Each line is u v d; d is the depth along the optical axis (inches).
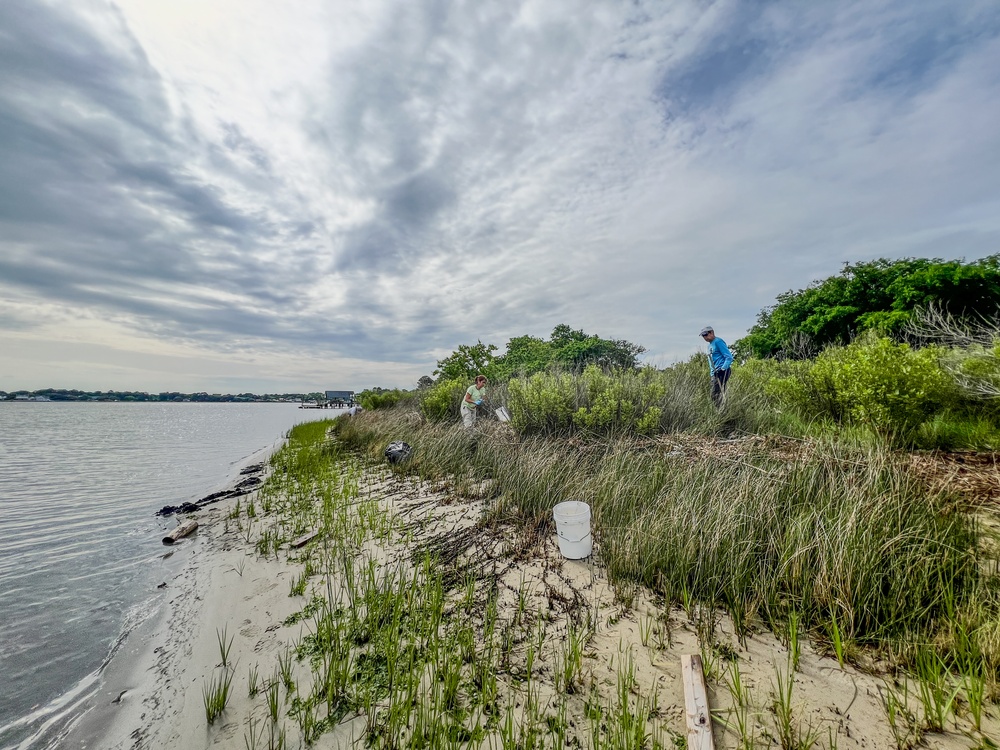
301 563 169.5
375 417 657.6
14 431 1123.9
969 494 149.5
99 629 133.6
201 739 84.3
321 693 93.9
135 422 1654.8
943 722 73.9
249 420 1840.6
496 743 77.5
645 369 409.4
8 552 204.2
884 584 108.3
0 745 86.0
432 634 110.3
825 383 264.2
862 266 519.8
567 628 112.1
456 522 199.8
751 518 142.3
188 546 206.5
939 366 232.1
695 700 80.7
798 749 71.0
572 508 165.3
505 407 405.4
